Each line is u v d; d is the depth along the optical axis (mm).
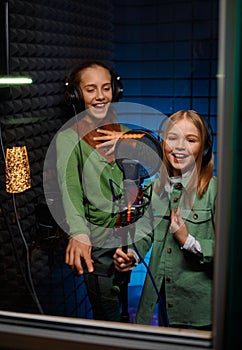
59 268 2297
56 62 2463
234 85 904
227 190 938
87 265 1784
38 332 1074
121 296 1642
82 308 2512
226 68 900
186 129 1648
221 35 897
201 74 2246
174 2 2258
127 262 1622
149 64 2430
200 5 2170
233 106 910
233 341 990
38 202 2256
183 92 2336
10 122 2133
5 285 2113
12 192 1894
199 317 1688
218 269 966
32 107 2287
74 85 1954
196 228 1660
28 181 1947
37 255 2215
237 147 922
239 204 941
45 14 2324
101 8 2602
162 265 1710
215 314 983
